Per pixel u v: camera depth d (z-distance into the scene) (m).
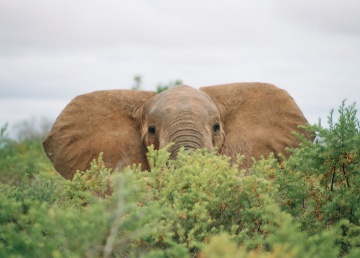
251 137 18.28
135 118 18.66
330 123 11.96
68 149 18.61
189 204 10.80
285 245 8.66
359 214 10.84
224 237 8.79
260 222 10.69
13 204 10.61
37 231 9.04
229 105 18.77
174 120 16.78
